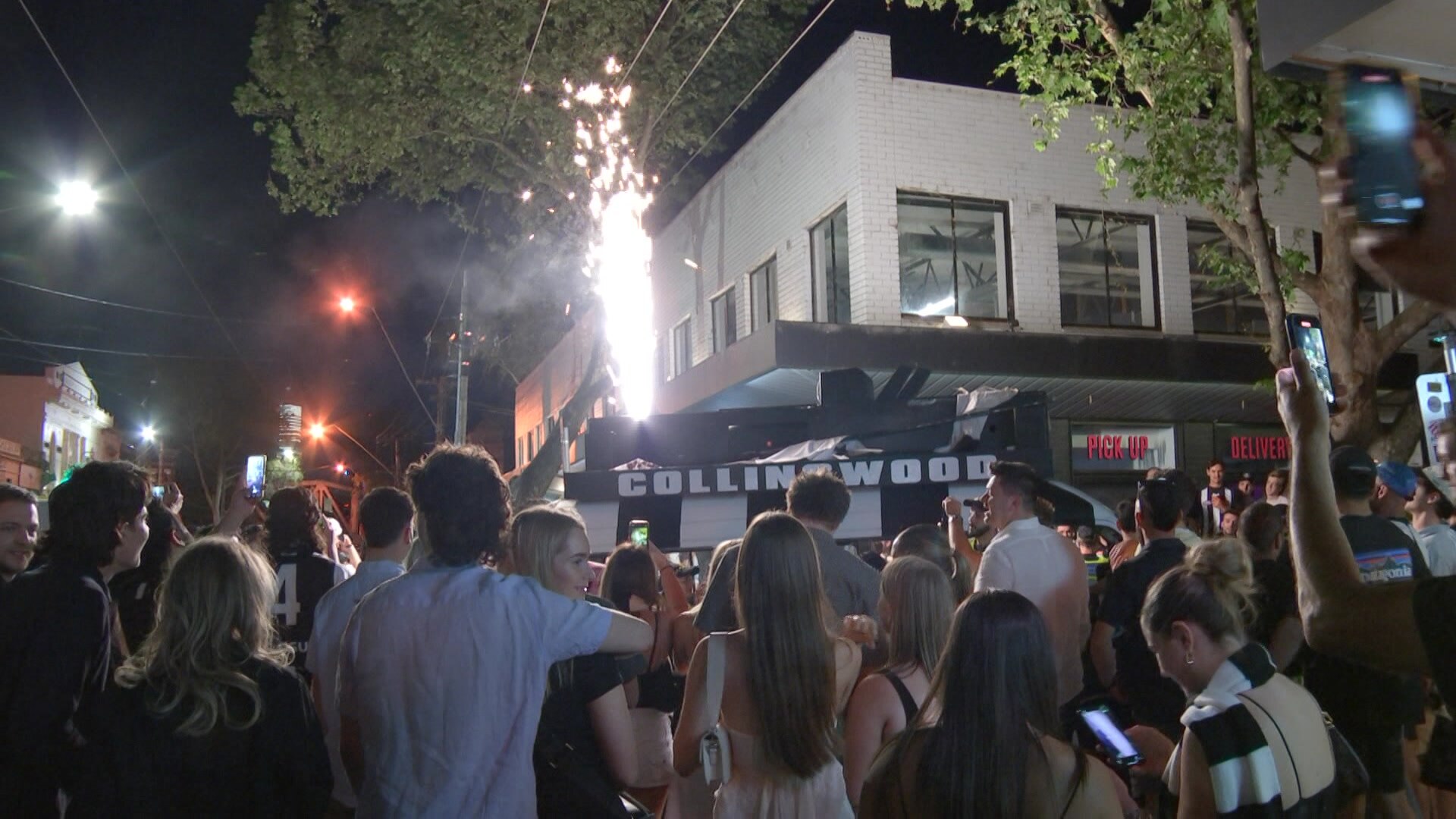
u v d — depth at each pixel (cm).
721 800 382
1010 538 536
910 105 1605
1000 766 255
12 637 381
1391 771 451
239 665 338
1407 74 111
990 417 771
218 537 349
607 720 372
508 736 324
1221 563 392
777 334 1439
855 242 1575
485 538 345
